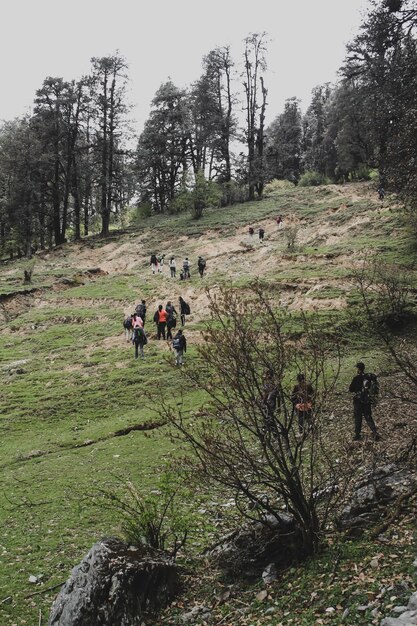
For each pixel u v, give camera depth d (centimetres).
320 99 8456
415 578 492
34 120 5666
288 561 647
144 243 4966
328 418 1252
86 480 1241
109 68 5531
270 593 586
